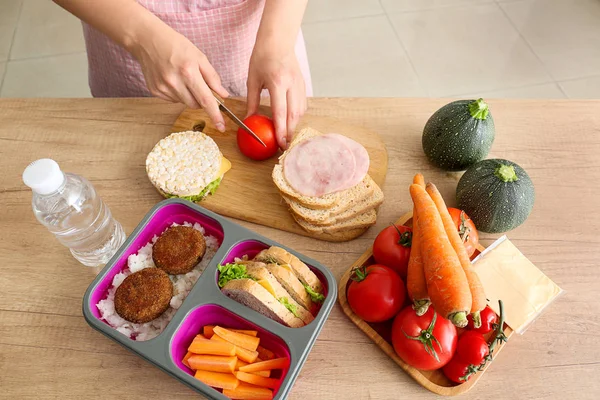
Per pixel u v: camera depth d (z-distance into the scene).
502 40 2.95
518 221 1.14
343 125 1.41
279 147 1.34
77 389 1.02
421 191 1.04
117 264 1.12
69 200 1.05
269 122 1.31
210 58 1.58
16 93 2.76
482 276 1.11
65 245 1.20
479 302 0.93
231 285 1.02
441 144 1.23
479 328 1.03
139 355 0.98
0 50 2.92
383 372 1.04
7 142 1.39
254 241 1.13
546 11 3.06
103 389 1.02
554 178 1.31
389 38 2.98
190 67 1.23
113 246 1.19
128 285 1.07
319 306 1.11
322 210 1.21
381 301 1.01
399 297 1.03
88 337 1.08
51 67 2.85
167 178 1.25
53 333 1.09
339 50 2.94
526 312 1.06
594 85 2.75
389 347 1.04
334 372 1.04
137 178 1.33
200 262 1.17
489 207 1.12
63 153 1.37
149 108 1.46
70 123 1.43
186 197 1.26
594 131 1.40
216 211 1.28
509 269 1.11
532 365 1.04
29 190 1.31
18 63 2.87
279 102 1.27
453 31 2.99
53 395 1.02
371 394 1.02
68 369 1.04
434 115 1.27
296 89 1.31
